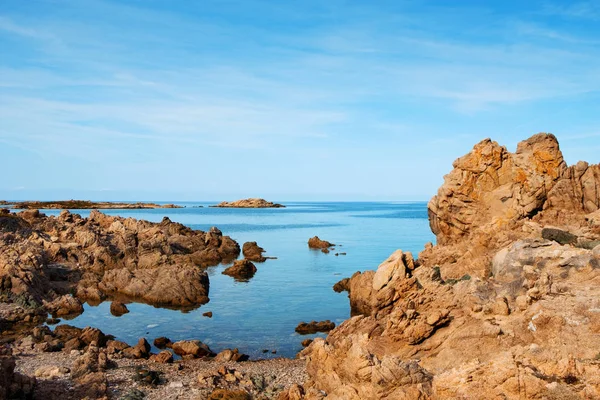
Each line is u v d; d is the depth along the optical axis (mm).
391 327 31250
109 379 33281
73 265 74000
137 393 30828
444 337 29500
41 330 45188
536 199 49094
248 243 106625
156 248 83188
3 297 55250
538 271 34250
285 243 130125
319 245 120625
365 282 55938
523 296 30438
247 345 44344
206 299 61938
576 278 32938
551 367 22062
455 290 36656
